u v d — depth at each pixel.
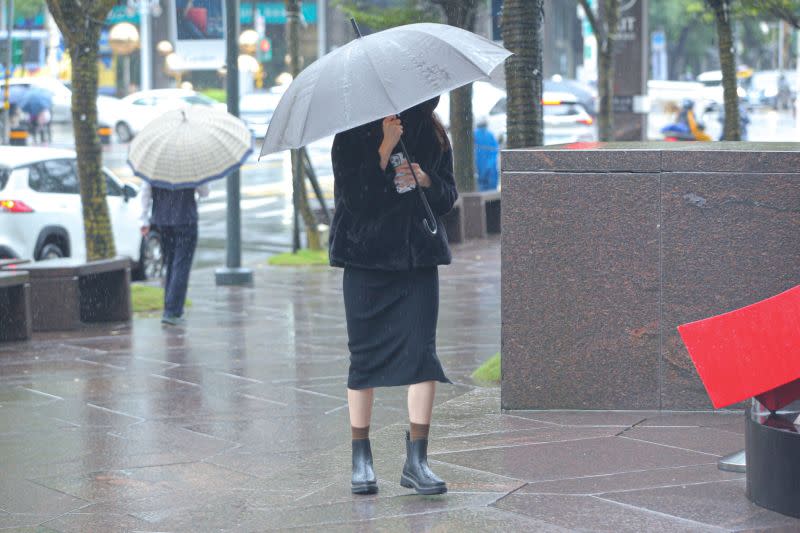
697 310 13.29
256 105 78.38
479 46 10.22
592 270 13.48
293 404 15.69
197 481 11.82
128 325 23.89
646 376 13.52
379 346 10.54
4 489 11.71
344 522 10.01
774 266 13.05
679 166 13.17
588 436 12.58
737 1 33.94
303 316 24.75
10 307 21.80
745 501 10.17
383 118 10.23
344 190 10.39
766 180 12.99
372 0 26.73
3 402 16.03
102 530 10.30
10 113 70.94
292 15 35.84
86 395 16.47
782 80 120.50
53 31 85.31
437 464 11.68
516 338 13.76
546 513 10.00
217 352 20.16
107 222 26.55
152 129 23.69
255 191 58.12
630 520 9.74
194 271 34.50
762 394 10.16
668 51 144.50
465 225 41.53
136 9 96.19
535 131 16.91
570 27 142.38
